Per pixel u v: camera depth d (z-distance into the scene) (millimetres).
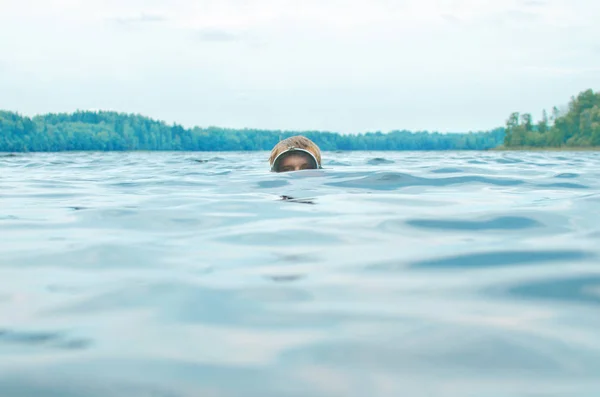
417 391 2092
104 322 2811
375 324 2756
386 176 12125
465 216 6184
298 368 2279
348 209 6992
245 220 6156
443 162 23516
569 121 166125
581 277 3543
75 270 3893
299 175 13242
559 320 2793
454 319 2818
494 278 3572
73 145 185000
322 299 3172
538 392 2072
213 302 3123
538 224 5652
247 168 18938
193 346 2502
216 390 2102
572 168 17719
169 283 3516
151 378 2191
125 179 13836
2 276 3742
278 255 4344
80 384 2143
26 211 7148
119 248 4621
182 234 5301
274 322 2799
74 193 9914
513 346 2477
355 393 2080
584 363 2311
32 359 2361
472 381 2166
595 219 5898
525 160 27859
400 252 4398
